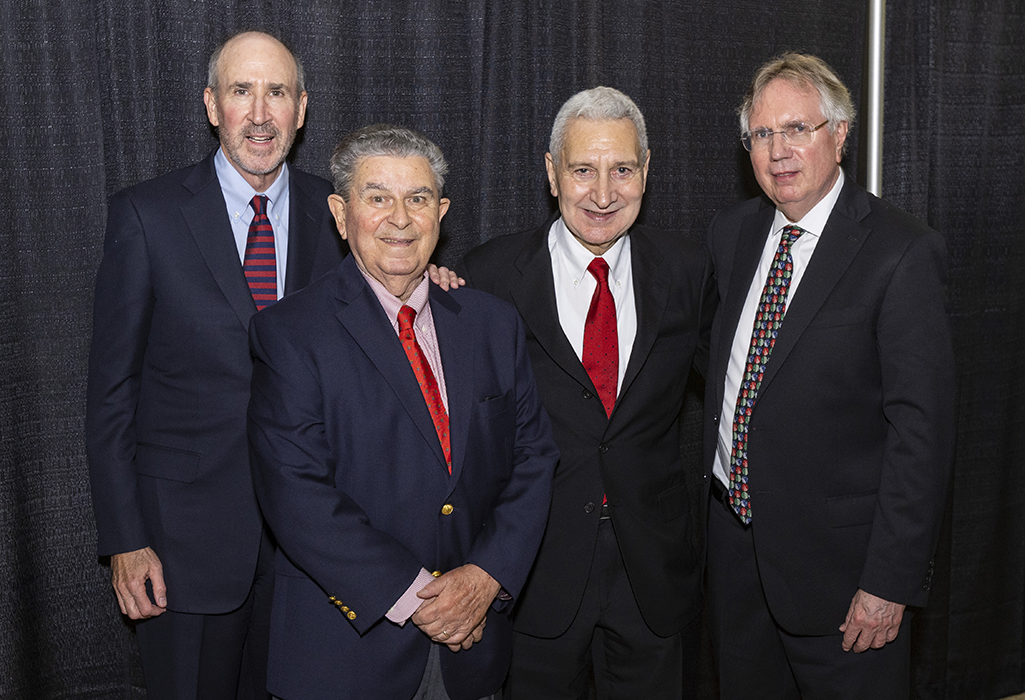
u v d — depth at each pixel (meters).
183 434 1.84
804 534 1.81
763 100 1.80
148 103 2.06
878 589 1.72
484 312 1.71
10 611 2.05
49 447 2.10
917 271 1.71
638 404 1.86
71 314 2.10
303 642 1.54
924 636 2.84
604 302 1.89
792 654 1.90
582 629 1.91
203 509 1.85
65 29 2.03
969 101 2.79
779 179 1.80
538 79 2.38
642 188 1.85
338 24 2.19
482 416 1.62
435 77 2.29
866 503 1.80
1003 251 2.90
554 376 1.87
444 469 1.57
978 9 2.76
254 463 1.58
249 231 1.90
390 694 1.53
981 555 2.94
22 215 2.04
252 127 1.83
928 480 1.70
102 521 1.82
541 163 2.40
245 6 2.11
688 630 1.99
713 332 2.00
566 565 1.86
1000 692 3.03
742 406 1.88
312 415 1.53
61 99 2.04
